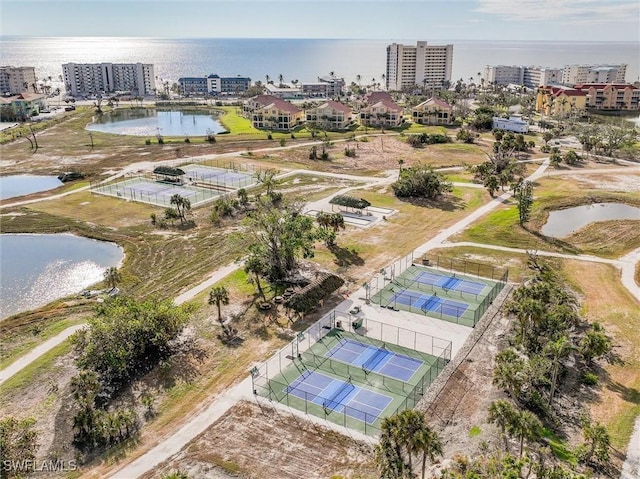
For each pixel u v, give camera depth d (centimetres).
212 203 10219
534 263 7356
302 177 12150
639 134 16725
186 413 4525
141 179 12044
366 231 8712
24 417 4478
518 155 14300
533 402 4419
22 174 12812
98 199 10569
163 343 5431
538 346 5156
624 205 9969
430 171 10838
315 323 5909
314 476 3831
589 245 8044
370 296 6506
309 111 19962
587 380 4781
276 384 4878
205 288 6775
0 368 5194
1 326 5981
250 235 7406
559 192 10644
